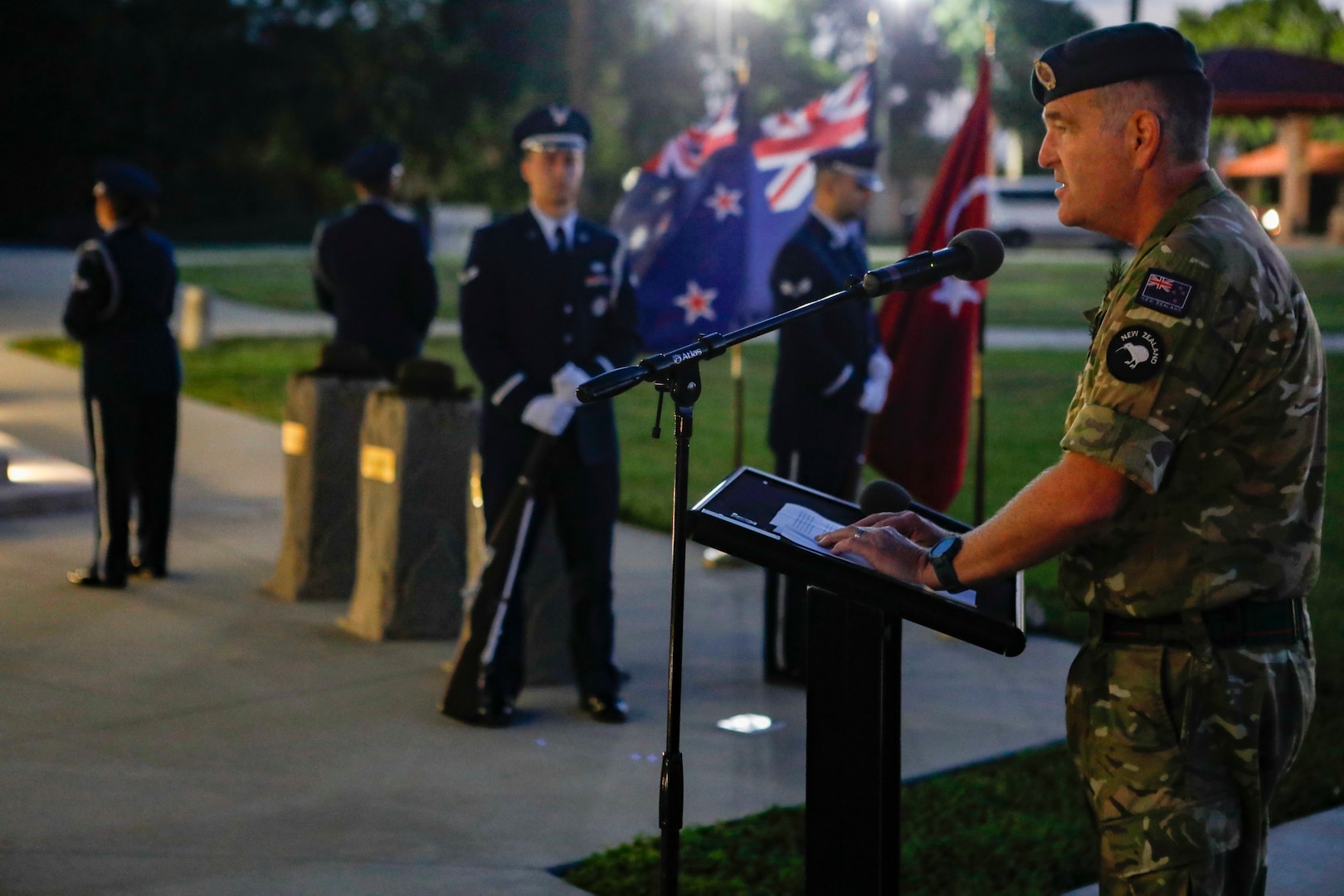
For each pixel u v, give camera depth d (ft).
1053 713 18.88
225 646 20.76
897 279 9.44
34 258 121.90
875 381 19.75
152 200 23.58
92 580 23.72
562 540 18.54
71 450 36.47
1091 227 8.68
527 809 15.14
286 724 17.57
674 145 26.27
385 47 181.06
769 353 65.67
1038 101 8.82
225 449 38.01
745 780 16.26
